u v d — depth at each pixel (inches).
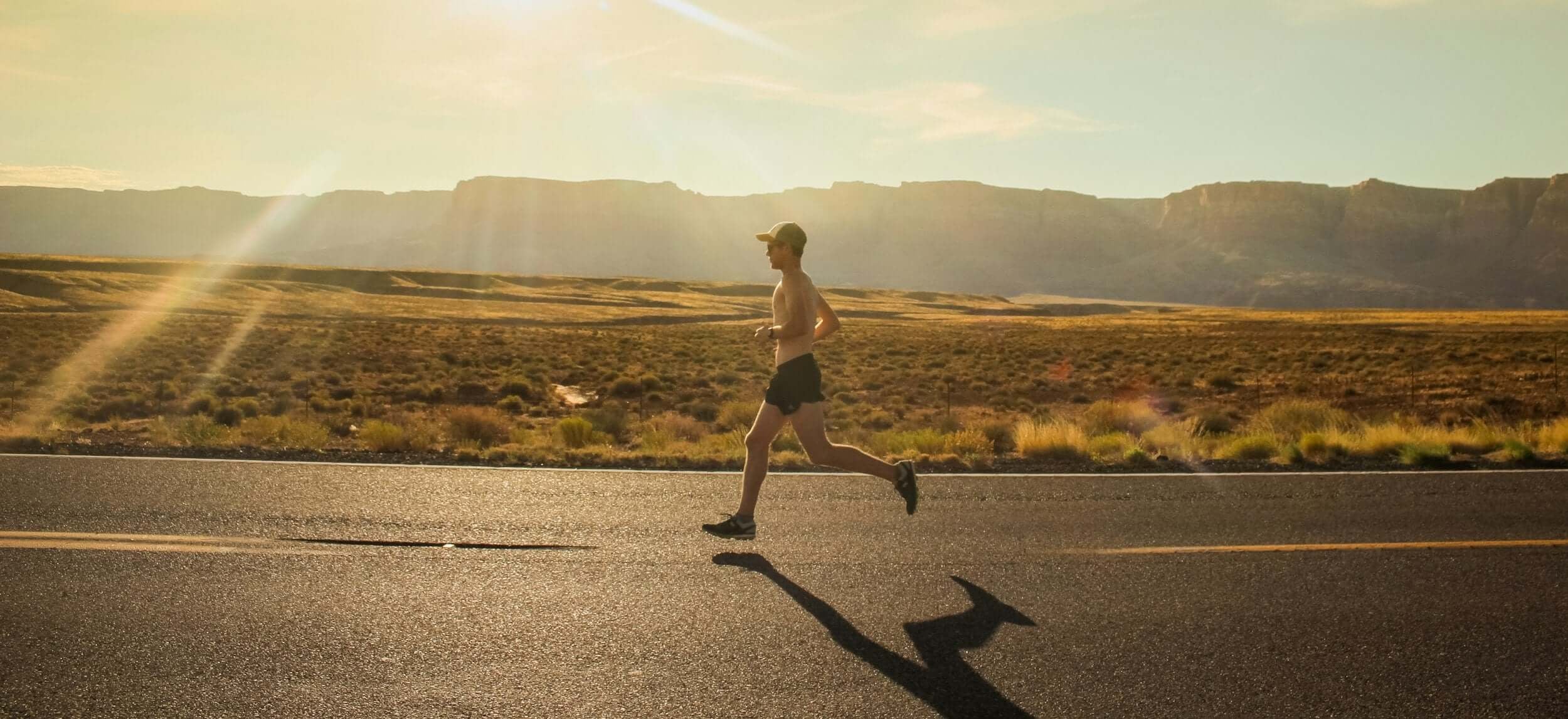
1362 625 165.6
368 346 1622.8
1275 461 361.7
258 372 1179.9
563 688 135.0
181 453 335.0
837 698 133.3
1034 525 239.1
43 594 169.3
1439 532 233.6
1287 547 217.9
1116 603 176.9
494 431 564.7
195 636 151.7
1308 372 1379.2
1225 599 179.9
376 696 130.9
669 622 162.4
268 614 162.7
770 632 158.7
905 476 219.5
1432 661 149.6
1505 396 1015.6
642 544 214.4
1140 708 131.6
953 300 6117.1
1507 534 231.8
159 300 2787.9
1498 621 167.9
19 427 469.7
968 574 194.7
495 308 3230.8
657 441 458.9
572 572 191.2
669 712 127.6
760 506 255.9
